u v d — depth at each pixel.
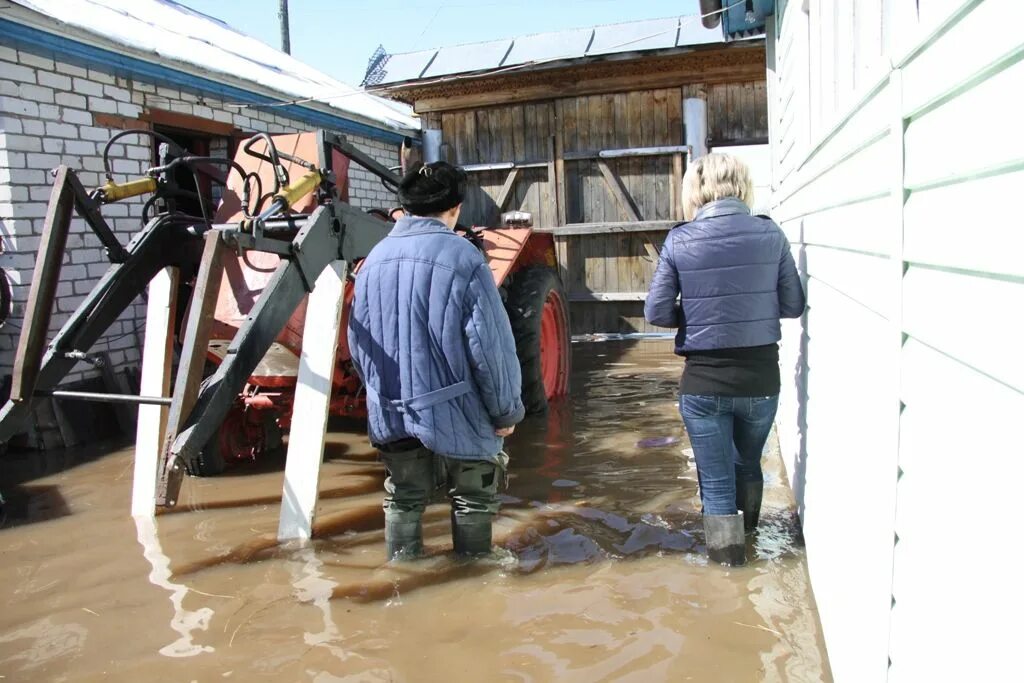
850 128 2.26
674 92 9.77
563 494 4.00
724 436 3.05
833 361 2.59
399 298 2.82
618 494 3.98
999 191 1.12
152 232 3.89
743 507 3.35
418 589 2.92
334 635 2.60
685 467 4.41
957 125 1.29
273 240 3.35
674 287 3.04
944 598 1.36
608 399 6.29
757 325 2.96
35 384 3.26
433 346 2.81
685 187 3.16
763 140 9.59
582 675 2.32
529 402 5.17
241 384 3.21
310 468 3.53
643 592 2.86
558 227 10.25
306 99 8.33
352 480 4.37
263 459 4.81
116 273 3.72
